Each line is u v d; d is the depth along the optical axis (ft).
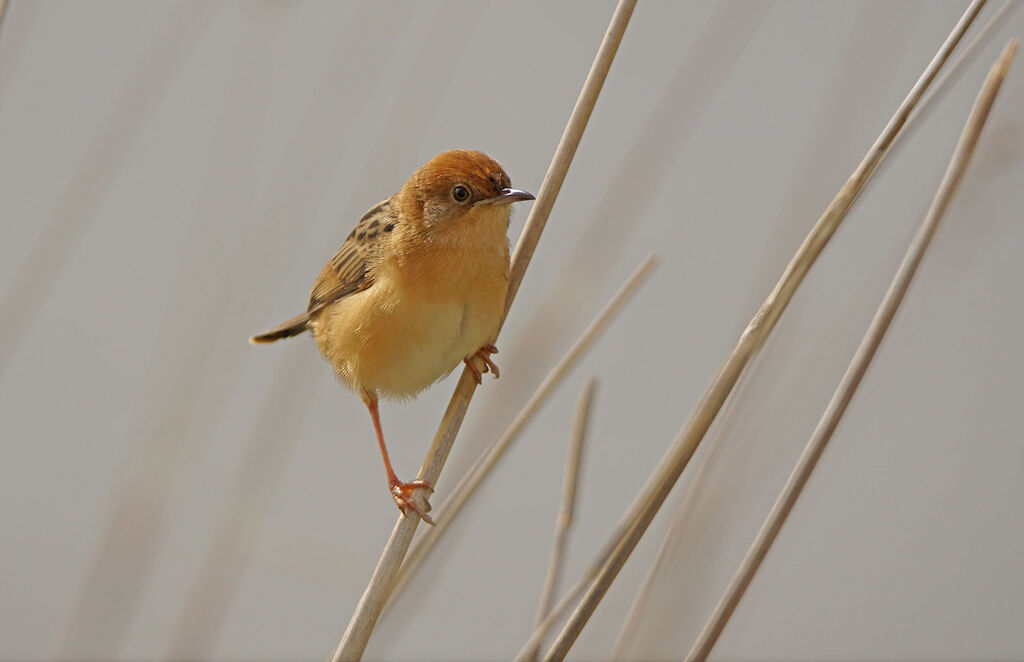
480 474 29.27
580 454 27.48
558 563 27.22
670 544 29.71
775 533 25.80
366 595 27.37
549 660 25.09
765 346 31.76
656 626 28.91
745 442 30.53
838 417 26.16
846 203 26.32
